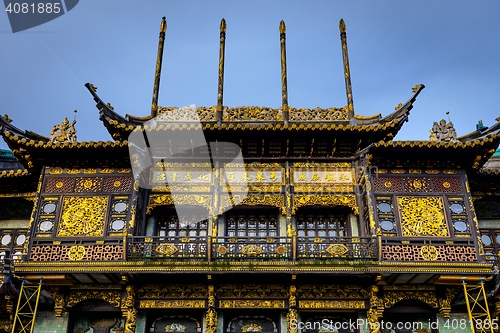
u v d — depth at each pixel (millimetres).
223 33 24141
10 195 22438
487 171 21156
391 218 19078
